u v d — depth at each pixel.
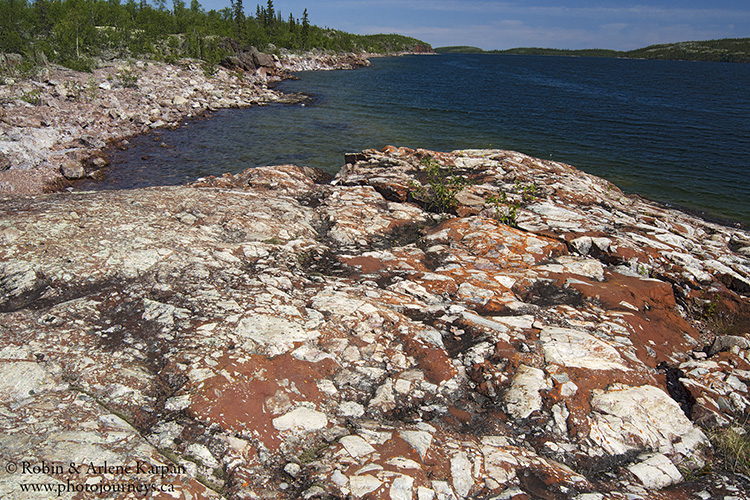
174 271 7.45
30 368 5.08
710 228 14.14
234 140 26.62
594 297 8.02
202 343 5.81
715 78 103.88
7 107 24.39
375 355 6.10
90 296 6.59
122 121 28.09
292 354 5.80
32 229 8.06
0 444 4.00
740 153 27.05
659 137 31.31
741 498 4.59
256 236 9.35
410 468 4.44
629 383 5.96
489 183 15.30
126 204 10.02
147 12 75.31
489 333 6.69
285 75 72.62
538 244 9.81
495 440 5.09
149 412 4.83
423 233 11.02
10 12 43.75
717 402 5.94
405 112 39.22
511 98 52.56
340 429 4.96
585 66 160.38
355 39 181.50
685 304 8.84
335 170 21.36
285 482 4.31
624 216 13.52
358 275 8.57
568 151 26.92
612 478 4.79
